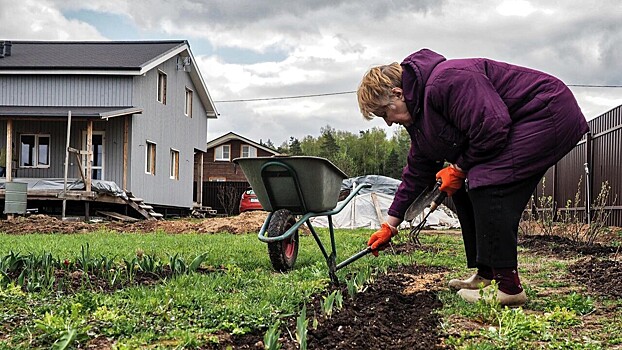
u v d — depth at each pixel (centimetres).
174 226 1465
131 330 326
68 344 288
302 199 596
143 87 2091
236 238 1027
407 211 439
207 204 3406
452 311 383
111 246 809
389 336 333
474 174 388
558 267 620
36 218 1527
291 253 630
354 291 420
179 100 2458
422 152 421
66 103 2034
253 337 327
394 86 392
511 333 325
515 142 378
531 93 382
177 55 2397
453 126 387
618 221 1172
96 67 1980
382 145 7956
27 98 2044
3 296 392
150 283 484
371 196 1820
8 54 2186
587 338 326
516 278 397
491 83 379
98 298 394
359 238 1064
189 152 2600
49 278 445
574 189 1384
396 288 482
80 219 1784
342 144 8144
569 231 1070
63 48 2344
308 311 379
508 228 387
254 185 614
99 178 2019
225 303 396
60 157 2028
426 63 391
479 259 400
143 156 2106
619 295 443
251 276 539
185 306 384
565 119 380
